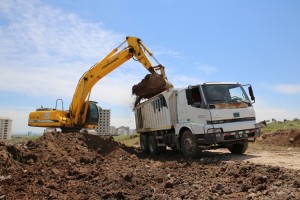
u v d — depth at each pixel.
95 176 8.60
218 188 6.33
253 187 6.16
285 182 6.24
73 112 15.84
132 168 10.02
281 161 9.59
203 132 10.43
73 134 14.15
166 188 6.85
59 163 10.08
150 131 15.05
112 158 12.95
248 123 10.71
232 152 12.62
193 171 8.61
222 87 11.14
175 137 12.18
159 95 13.41
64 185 7.88
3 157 9.02
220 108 10.57
